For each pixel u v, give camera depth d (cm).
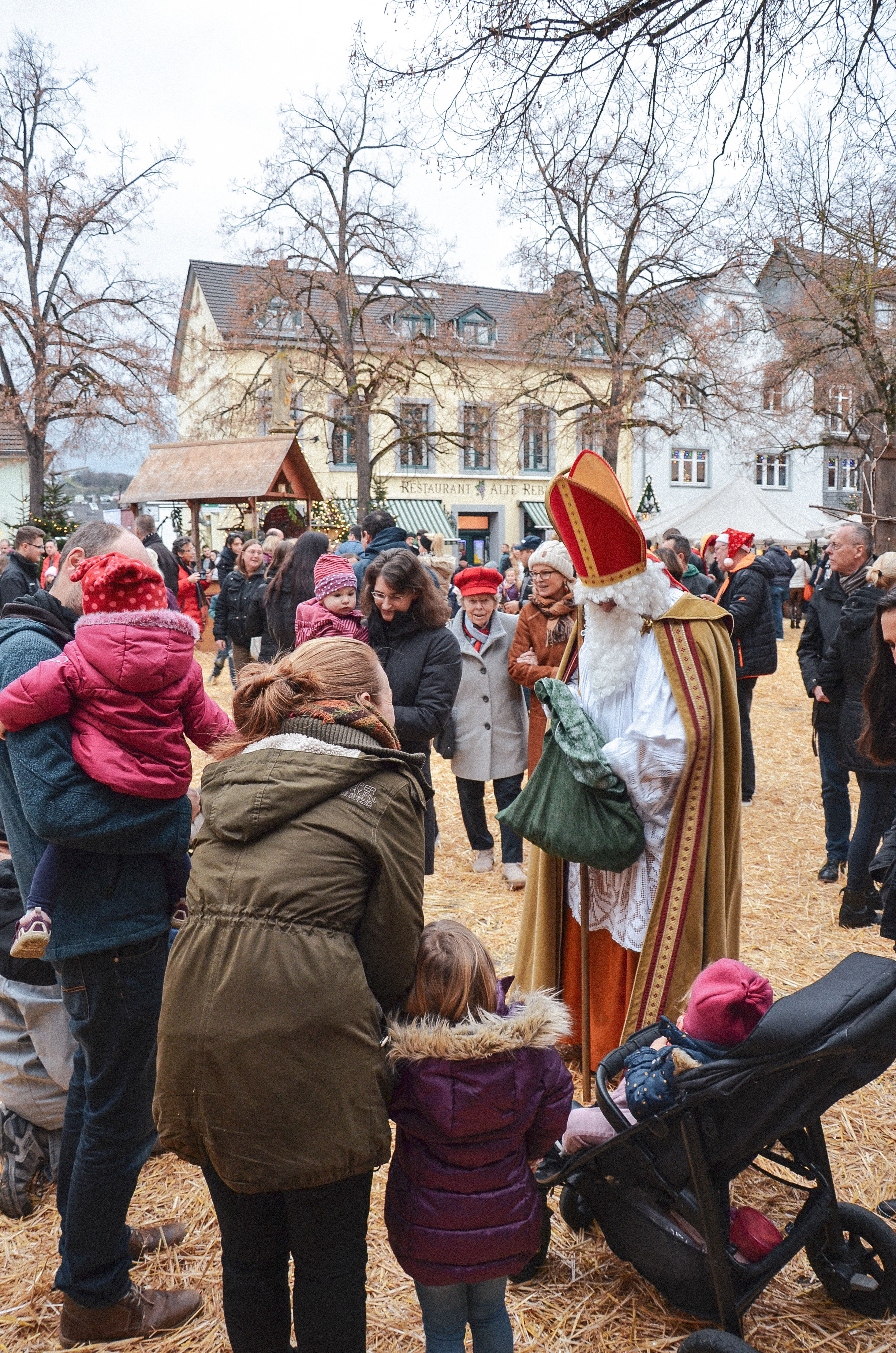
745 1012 236
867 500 779
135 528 977
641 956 320
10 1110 299
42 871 229
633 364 2445
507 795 565
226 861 195
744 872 586
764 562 707
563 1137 250
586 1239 281
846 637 484
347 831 192
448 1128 202
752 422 2552
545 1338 246
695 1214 233
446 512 3656
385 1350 242
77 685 226
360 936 197
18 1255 277
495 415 2683
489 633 562
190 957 191
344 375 2775
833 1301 254
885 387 2003
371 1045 191
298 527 1794
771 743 957
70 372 2612
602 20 554
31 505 2703
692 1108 223
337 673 213
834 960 457
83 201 2556
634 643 322
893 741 340
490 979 213
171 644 234
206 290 3544
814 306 2128
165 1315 252
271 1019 183
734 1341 212
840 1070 216
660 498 3834
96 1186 236
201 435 2861
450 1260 206
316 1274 196
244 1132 183
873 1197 293
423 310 2614
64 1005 240
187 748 244
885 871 328
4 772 243
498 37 562
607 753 314
